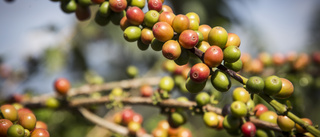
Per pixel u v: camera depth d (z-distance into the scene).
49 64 5.66
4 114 2.11
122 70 6.33
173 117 3.05
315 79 4.37
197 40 2.09
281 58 4.44
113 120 4.13
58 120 4.83
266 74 4.34
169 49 2.08
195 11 5.73
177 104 2.96
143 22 2.36
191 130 5.21
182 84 3.73
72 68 6.12
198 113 2.89
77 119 5.03
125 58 6.34
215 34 2.13
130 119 3.90
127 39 2.32
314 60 4.51
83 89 4.09
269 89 2.04
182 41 2.08
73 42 5.99
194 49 2.15
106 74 6.41
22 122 2.08
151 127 5.20
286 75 4.32
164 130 3.56
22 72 5.51
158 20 2.27
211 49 2.04
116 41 6.02
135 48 5.98
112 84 4.20
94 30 6.11
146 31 2.27
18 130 1.97
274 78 2.04
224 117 2.71
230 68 2.22
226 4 6.13
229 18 6.09
